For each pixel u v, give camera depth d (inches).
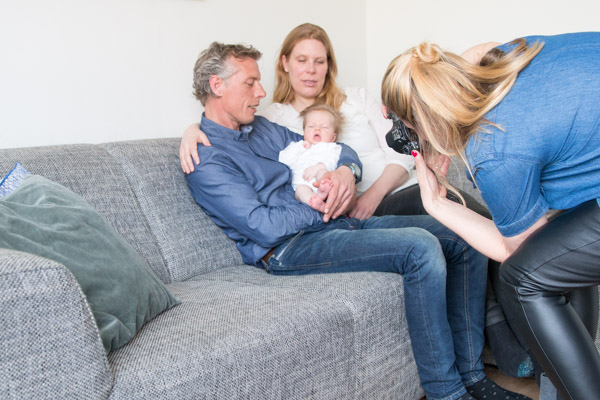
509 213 46.9
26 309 38.7
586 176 45.9
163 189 76.2
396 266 65.7
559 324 48.1
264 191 78.3
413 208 85.8
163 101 91.9
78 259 50.0
